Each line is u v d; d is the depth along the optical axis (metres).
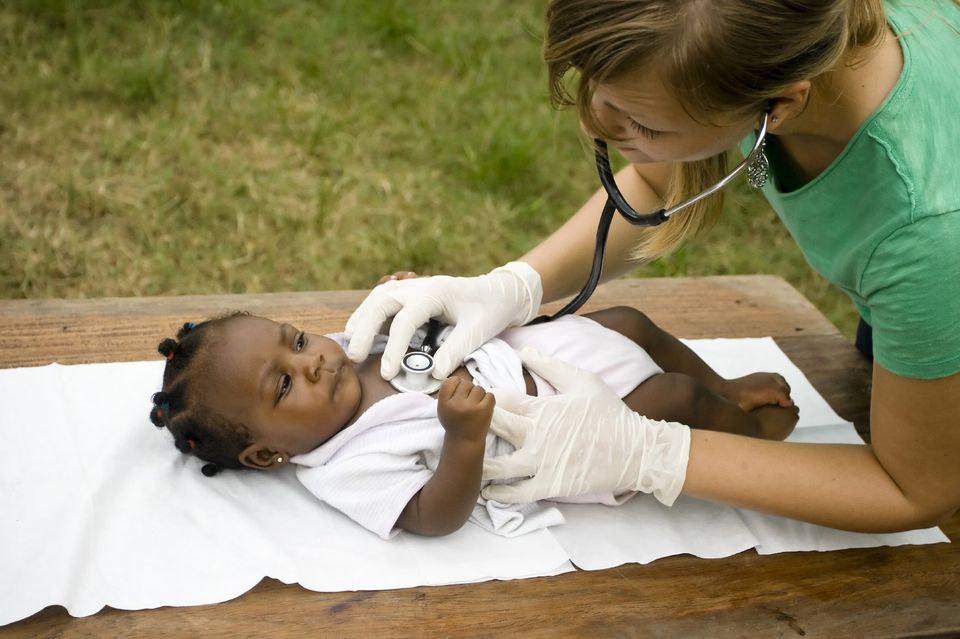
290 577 1.36
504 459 1.44
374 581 1.38
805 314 2.17
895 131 1.19
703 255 3.15
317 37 3.73
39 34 3.44
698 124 1.08
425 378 1.55
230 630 1.30
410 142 3.34
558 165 3.39
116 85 3.30
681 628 1.38
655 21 0.98
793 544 1.53
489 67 3.73
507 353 1.59
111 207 2.84
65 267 2.62
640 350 1.65
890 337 1.25
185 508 1.46
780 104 1.09
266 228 2.90
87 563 1.35
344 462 1.46
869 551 1.54
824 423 1.81
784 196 1.38
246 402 1.45
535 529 1.49
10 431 1.54
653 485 1.43
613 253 1.76
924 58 1.23
